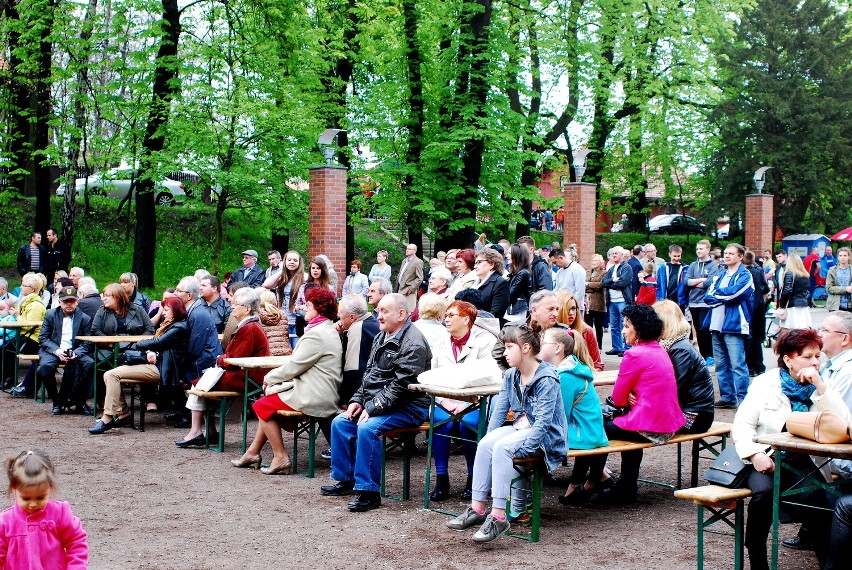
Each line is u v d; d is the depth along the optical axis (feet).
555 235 126.00
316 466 29.63
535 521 21.25
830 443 16.49
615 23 89.04
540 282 37.19
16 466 13.87
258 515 23.45
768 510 18.54
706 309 46.57
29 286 45.34
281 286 43.21
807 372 17.99
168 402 40.34
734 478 18.83
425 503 24.25
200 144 67.46
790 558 20.27
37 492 13.87
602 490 26.07
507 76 81.41
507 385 22.33
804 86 124.26
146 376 35.37
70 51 70.33
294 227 77.20
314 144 72.64
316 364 27.78
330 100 81.97
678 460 27.09
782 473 18.52
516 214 84.99
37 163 77.87
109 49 70.08
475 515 21.72
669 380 23.75
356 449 24.68
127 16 69.87
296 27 73.15
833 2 134.51
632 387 23.90
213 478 27.68
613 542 21.17
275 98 71.15
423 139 80.69
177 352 34.86
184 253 93.30
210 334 34.76
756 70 124.77
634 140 109.50
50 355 39.83
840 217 130.11
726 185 125.80
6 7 73.97
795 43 126.62
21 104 77.51
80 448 31.83
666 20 89.61
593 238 79.25
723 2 93.91
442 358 26.45
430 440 24.02
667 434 23.70
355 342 28.17
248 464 29.25
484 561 19.65
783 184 123.34
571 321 28.58
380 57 80.43
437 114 81.10
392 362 24.98
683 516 23.70
